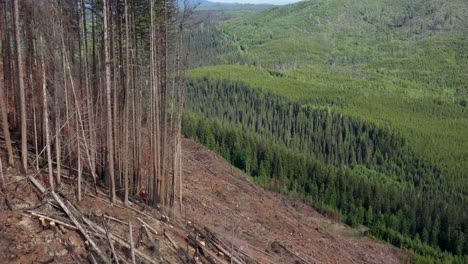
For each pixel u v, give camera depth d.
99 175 16.08
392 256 31.80
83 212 12.66
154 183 16.09
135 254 11.74
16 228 10.72
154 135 15.89
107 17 14.32
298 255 19.05
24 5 14.59
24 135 12.83
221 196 23.95
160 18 15.65
